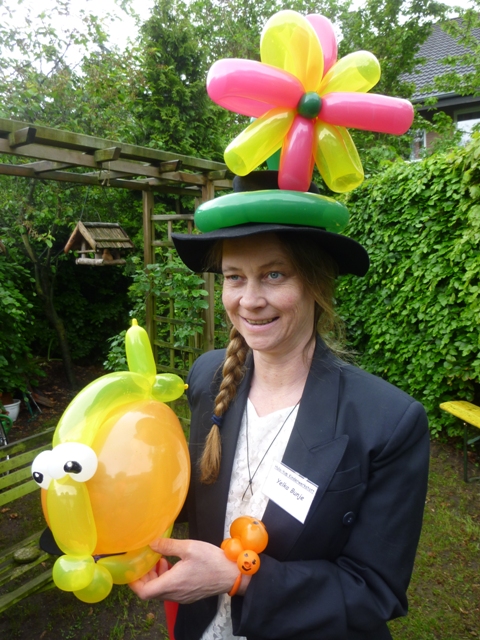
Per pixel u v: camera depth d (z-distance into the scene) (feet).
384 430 3.10
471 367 13.44
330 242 3.26
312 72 3.09
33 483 7.88
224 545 3.07
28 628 8.02
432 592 8.66
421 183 14.34
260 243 3.12
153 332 16.17
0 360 16.28
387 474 3.09
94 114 18.49
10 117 16.81
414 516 3.08
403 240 15.20
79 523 2.74
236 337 3.89
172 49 22.09
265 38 3.18
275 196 2.95
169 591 2.91
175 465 3.04
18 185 17.97
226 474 3.59
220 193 17.54
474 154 12.50
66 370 21.18
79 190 20.52
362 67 3.06
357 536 3.10
